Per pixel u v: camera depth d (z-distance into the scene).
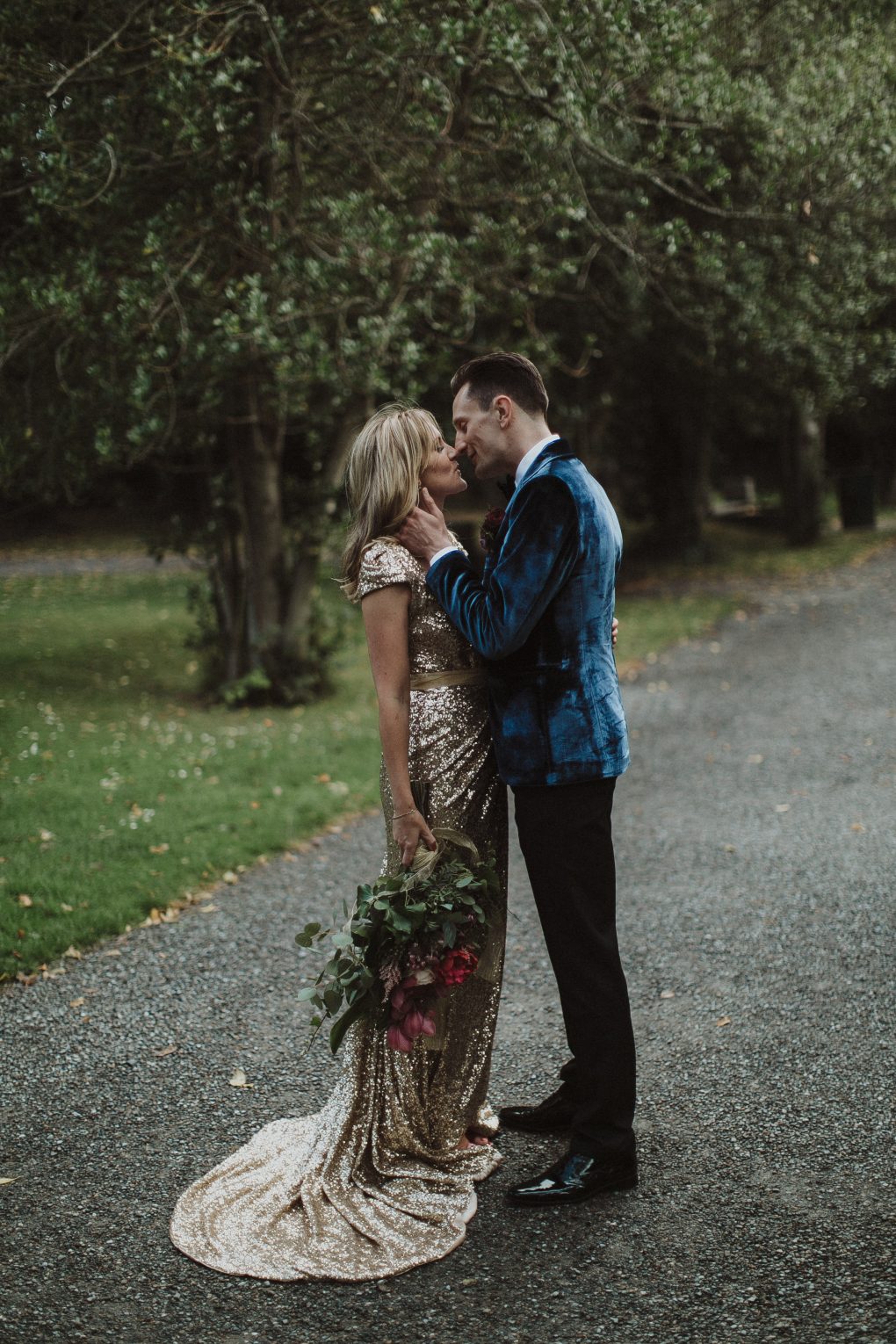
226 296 7.46
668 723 8.66
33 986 4.12
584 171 9.23
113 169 6.58
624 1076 2.73
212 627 10.30
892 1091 3.20
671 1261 2.48
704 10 7.40
